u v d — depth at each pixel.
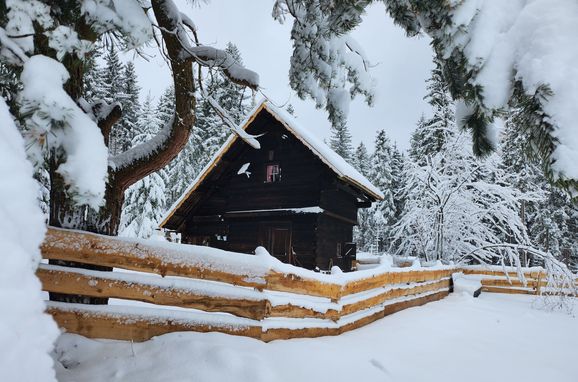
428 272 9.50
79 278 3.47
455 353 4.97
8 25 2.29
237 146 14.30
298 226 13.48
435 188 14.93
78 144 2.36
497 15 1.75
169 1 3.93
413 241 16.88
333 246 14.38
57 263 3.62
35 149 2.23
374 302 6.44
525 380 4.18
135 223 24.59
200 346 3.43
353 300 5.72
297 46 4.37
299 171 13.84
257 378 3.08
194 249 3.89
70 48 2.45
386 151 41.84
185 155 30.08
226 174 15.30
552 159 1.44
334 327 5.06
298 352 3.89
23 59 2.37
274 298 4.14
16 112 2.46
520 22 1.68
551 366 4.82
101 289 3.51
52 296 3.67
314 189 13.40
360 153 54.22
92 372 3.10
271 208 14.11
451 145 15.30
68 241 3.43
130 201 25.22
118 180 4.14
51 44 2.38
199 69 4.32
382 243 42.97
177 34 3.99
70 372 3.08
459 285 11.78
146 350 3.43
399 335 5.58
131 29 2.78
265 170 14.62
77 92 3.79
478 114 2.18
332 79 4.10
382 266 6.99
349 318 5.55
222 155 13.99
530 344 6.00
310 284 4.61
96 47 3.38
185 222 15.98
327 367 3.71
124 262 3.60
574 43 1.52
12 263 1.17
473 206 15.62
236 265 4.00
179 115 4.06
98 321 3.50
